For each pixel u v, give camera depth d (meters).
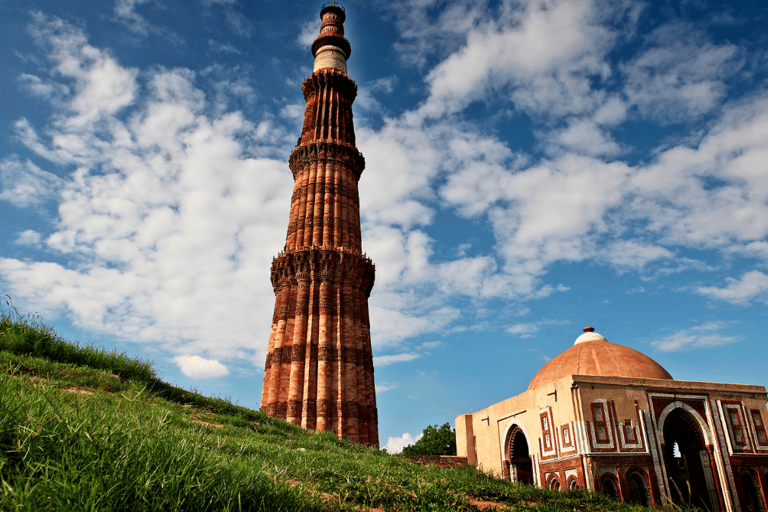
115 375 18.39
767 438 28.67
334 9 69.00
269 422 23.44
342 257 48.69
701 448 27.70
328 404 42.16
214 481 6.41
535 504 14.05
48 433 6.35
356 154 57.09
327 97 61.34
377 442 43.69
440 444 72.19
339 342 45.03
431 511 10.31
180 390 21.88
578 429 25.33
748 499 26.88
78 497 5.11
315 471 11.66
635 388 27.27
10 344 17.16
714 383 29.02
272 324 48.25
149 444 6.73
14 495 4.81
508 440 31.89
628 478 25.17
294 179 57.06
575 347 34.31
